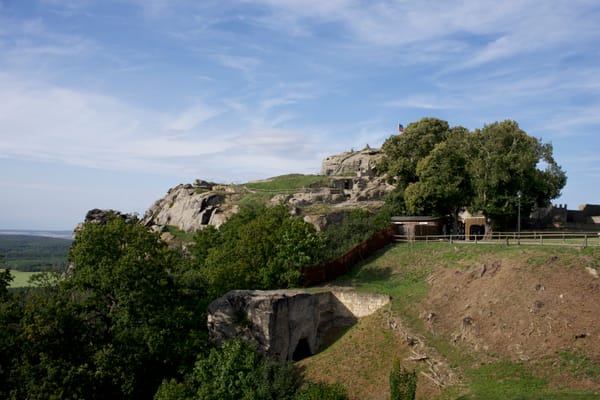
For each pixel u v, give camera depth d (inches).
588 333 1248.8
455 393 1233.4
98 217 3334.2
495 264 1635.1
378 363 1499.8
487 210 2431.1
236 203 3609.7
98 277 1617.9
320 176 4114.2
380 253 2197.3
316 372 1545.3
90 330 1611.7
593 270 1418.6
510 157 2380.7
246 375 1409.9
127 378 1489.9
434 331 1504.7
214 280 1923.0
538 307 1370.6
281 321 1638.8
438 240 2176.4
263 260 2132.1
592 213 3090.6
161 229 3735.2
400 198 2970.0
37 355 1469.0
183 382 1537.9
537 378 1192.2
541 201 2691.9
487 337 1375.5
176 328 1676.9
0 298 1556.3
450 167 2615.7
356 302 1801.2
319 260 2133.4
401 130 3449.8
